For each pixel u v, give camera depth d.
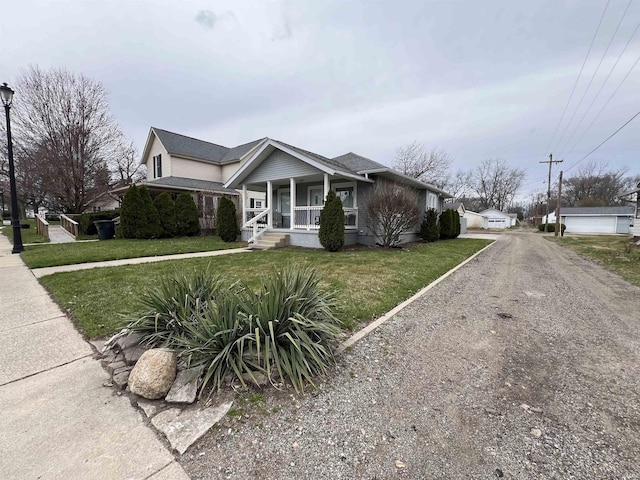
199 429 1.73
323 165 9.48
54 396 2.03
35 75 16.97
